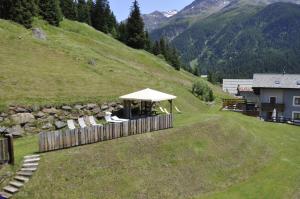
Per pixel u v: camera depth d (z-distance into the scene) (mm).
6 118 36875
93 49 83312
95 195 27531
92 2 133375
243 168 38688
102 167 30078
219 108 78438
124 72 68750
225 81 170375
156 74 86875
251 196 32906
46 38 73188
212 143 40562
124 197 28516
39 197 25422
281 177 38031
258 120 66812
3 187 25359
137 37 123188
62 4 114750
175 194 31016
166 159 34562
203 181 33938
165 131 38531
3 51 54625
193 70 170875
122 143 33719
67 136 30828
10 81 44406
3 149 26688
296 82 74562
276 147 49188
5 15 76000
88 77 56562
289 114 74625
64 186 26953
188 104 66250
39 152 29359
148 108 52094
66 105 43281
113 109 48688
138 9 123938
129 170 31250
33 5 86188
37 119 39469
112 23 138250
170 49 144000
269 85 75375
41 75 50125
